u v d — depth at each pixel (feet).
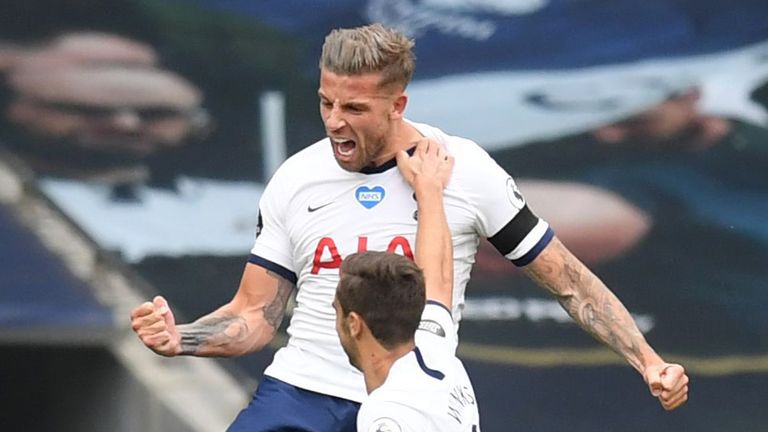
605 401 101.65
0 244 102.89
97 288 103.86
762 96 102.27
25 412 119.55
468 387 39.50
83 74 102.12
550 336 101.86
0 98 101.91
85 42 102.12
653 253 102.68
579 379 101.81
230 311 46.65
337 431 45.24
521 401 102.12
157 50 102.17
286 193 45.75
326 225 44.93
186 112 102.27
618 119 102.68
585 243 102.68
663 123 102.37
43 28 101.81
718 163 102.42
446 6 102.27
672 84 102.47
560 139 102.68
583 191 102.63
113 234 102.78
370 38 42.60
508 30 102.47
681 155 102.42
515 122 102.53
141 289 102.73
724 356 102.47
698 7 102.32
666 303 102.63
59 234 103.09
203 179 102.17
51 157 102.32
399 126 45.19
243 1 102.01
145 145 102.27
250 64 102.27
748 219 102.12
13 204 102.68
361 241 44.62
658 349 102.83
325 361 45.47
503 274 102.12
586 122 102.68
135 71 102.27
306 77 101.96
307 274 45.62
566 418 101.91
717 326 102.53
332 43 42.83
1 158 102.22
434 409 37.58
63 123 102.17
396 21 102.17
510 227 45.50
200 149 102.27
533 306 102.01
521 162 102.83
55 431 116.98
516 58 102.58
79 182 102.53
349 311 37.99
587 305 46.39
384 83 42.70
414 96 102.58
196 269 102.27
